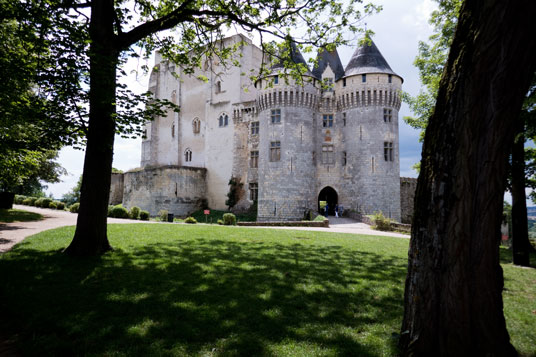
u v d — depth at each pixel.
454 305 3.71
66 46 7.71
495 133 3.58
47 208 32.28
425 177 4.11
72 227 15.05
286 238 14.72
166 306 5.55
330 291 6.69
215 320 5.05
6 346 4.26
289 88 32.84
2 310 5.30
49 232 13.23
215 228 17.72
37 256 8.83
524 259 11.79
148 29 10.38
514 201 12.42
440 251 3.85
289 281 7.29
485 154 3.63
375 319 5.28
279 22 12.55
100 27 9.34
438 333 3.81
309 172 33.12
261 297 6.16
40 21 7.53
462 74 3.72
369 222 26.73
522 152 12.63
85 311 5.27
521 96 3.54
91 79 8.25
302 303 5.91
